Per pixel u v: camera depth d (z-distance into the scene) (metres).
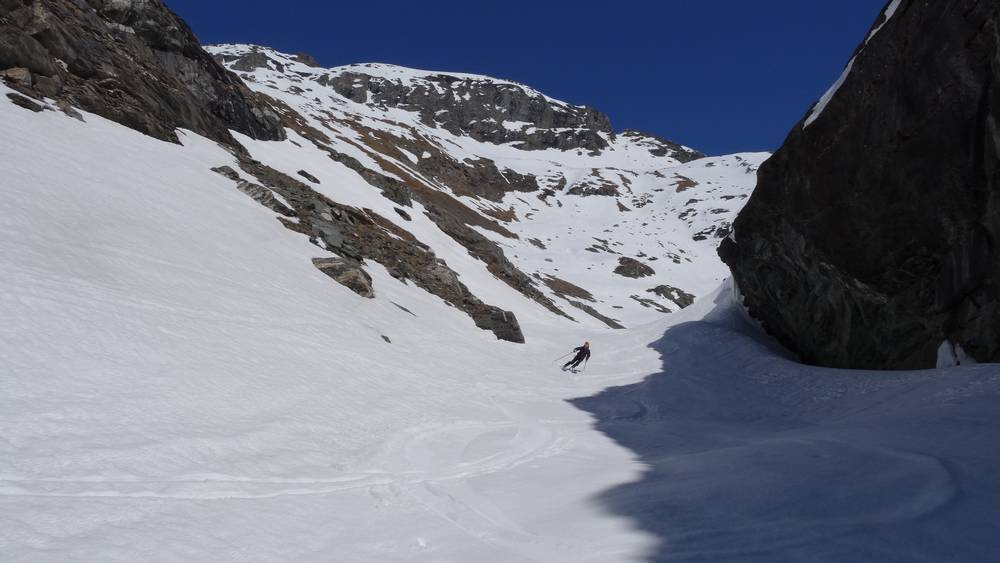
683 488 7.06
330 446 9.03
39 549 4.43
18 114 20.72
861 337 19.70
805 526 5.05
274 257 21.66
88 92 27.09
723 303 32.44
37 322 9.27
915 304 16.45
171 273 14.98
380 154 102.94
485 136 195.12
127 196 18.78
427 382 15.81
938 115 13.95
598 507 6.60
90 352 9.16
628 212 138.38
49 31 27.05
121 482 6.07
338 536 5.57
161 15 39.88
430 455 9.39
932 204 14.77
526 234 107.31
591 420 15.02
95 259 13.30
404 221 48.16
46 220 13.77
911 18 14.32
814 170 17.94
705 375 22.33
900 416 10.44
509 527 6.09
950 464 6.32
